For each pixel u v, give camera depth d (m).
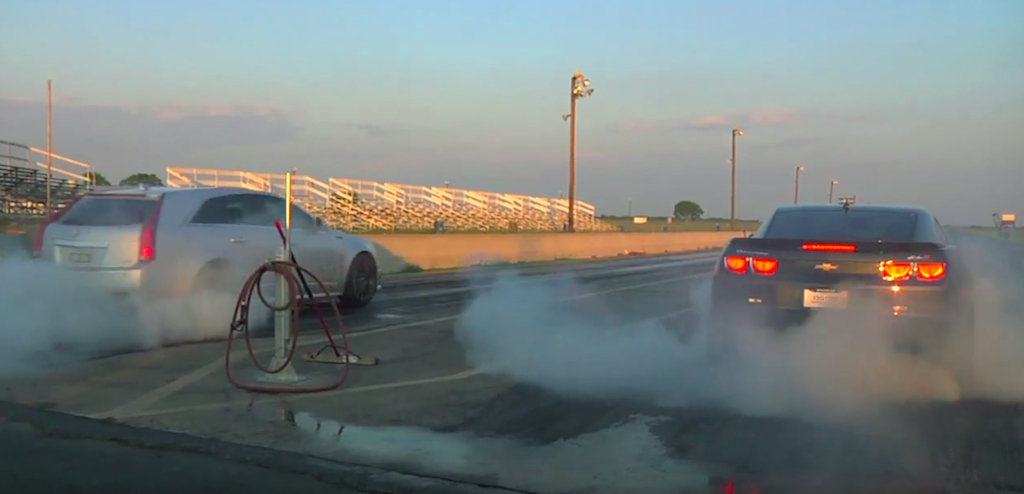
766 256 7.82
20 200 25.20
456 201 49.75
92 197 10.04
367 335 10.36
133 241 9.48
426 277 20.56
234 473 5.31
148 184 10.59
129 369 8.09
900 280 7.38
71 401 6.91
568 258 31.83
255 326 10.65
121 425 6.25
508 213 53.59
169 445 5.81
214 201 10.40
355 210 41.12
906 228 8.34
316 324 11.27
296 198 37.12
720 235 51.53
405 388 7.50
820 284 7.58
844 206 9.03
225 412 6.64
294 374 7.65
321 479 5.23
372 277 13.31
